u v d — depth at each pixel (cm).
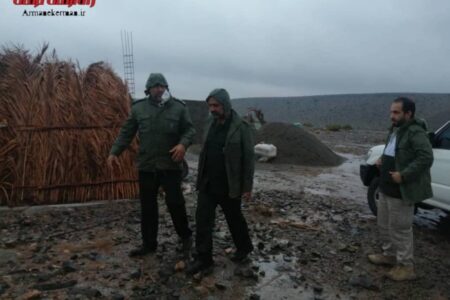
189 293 389
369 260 490
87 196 732
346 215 722
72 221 620
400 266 441
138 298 374
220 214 683
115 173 744
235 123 414
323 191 980
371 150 720
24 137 714
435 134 611
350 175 1294
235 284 414
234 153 409
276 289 409
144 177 463
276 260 484
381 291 414
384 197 468
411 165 399
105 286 398
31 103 731
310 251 520
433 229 654
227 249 499
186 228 491
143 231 479
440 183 593
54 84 758
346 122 8050
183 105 470
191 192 859
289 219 676
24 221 599
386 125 7238
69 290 384
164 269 435
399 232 435
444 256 525
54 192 716
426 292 415
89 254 477
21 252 482
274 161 1585
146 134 453
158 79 446
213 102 409
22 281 399
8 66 773
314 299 392
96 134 738
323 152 1655
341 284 427
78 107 746
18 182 702
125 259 468
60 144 722
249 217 675
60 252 486
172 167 460
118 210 686
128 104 774
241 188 419
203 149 432
